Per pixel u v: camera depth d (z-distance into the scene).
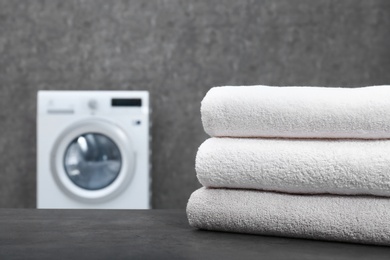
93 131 2.86
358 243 0.59
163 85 3.22
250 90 0.65
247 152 0.64
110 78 3.24
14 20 3.24
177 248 0.52
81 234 0.59
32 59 3.24
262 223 0.62
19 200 3.26
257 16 3.21
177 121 3.22
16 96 3.25
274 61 3.21
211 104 0.66
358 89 0.61
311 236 0.61
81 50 3.24
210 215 0.64
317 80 3.21
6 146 3.25
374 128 0.59
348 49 3.20
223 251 0.51
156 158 3.23
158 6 3.22
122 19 3.23
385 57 3.20
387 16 3.20
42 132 2.89
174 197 3.23
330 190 0.60
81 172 2.94
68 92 2.89
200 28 3.22
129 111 2.88
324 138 0.63
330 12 3.20
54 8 3.24
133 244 0.53
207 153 0.65
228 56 3.21
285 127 0.62
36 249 0.51
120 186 2.86
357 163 0.59
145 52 3.23
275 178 0.62
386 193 0.58
